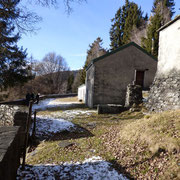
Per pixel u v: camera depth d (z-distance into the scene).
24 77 17.88
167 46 9.83
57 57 51.72
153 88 10.85
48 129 8.92
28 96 16.64
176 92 8.52
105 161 4.86
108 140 6.44
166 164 3.82
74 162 4.89
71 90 56.34
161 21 25.50
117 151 5.31
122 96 16.09
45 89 45.94
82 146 6.22
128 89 12.80
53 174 4.20
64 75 53.41
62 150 5.90
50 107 18.02
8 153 2.24
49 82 49.03
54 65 50.41
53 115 12.69
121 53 16.11
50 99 30.28
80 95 27.50
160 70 10.48
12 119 8.37
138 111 11.43
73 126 9.31
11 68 16.56
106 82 15.83
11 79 16.83
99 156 5.21
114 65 15.98
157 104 10.05
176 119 5.71
